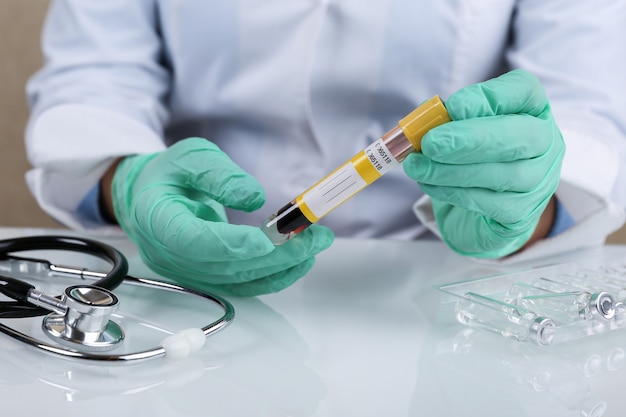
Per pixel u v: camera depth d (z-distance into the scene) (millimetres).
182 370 472
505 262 766
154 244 635
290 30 914
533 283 616
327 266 734
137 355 464
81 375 455
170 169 665
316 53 916
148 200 634
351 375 475
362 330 562
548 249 781
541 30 945
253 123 962
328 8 901
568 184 761
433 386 460
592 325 544
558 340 528
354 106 949
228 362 490
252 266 592
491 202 575
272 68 922
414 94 948
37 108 922
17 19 1403
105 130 844
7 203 1471
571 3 932
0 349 485
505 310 540
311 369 482
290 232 567
